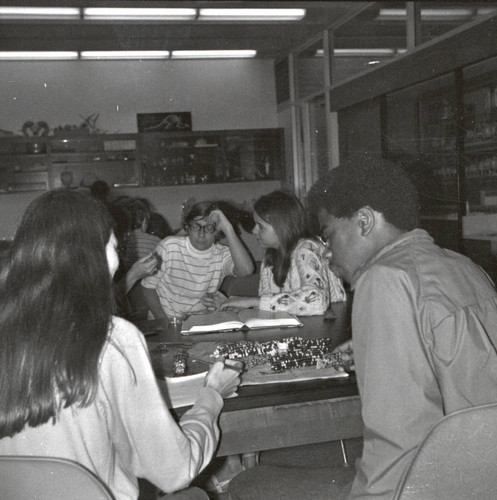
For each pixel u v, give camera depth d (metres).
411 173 5.05
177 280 3.14
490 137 4.18
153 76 8.02
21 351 0.97
